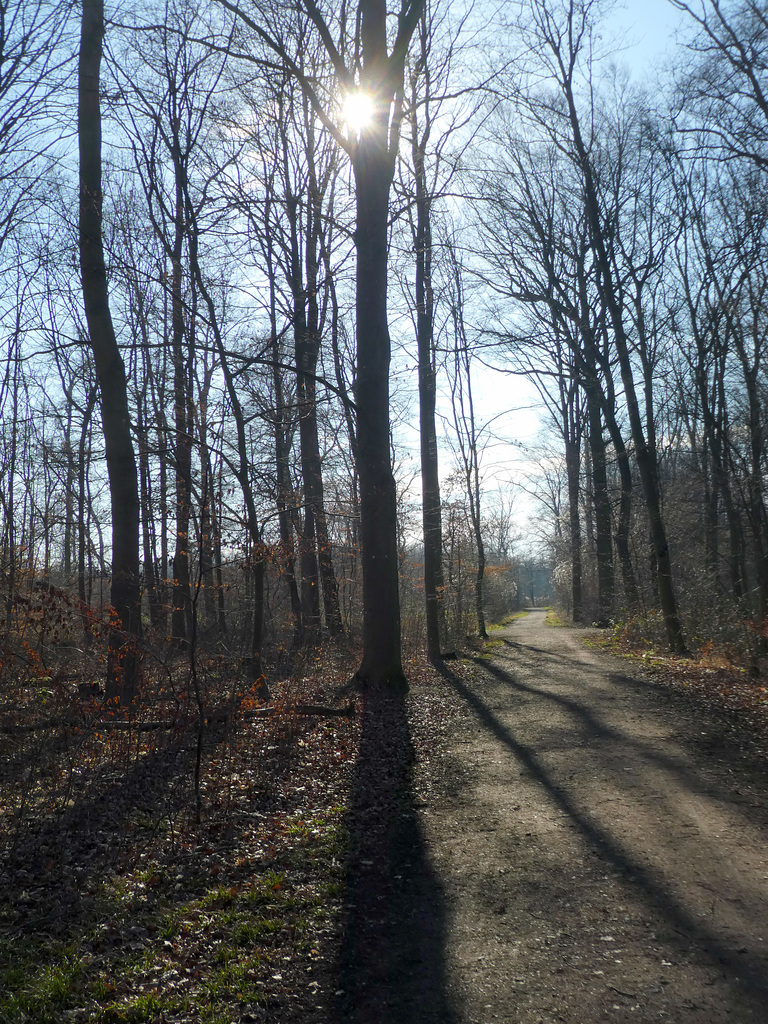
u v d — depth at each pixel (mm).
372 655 13914
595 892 4965
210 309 11938
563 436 37094
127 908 4961
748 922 4387
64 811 6691
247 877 5516
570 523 39781
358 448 14227
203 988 3969
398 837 6340
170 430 10305
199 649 10562
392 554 14070
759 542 17688
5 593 10227
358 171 13812
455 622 26625
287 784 7934
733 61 13320
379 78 13297
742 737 9141
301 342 18875
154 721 9344
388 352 14148
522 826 6414
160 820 6691
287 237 19141
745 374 18438
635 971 3943
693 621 19391
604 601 31062
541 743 9469
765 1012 3490
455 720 11438
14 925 4715
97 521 24516
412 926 4660
